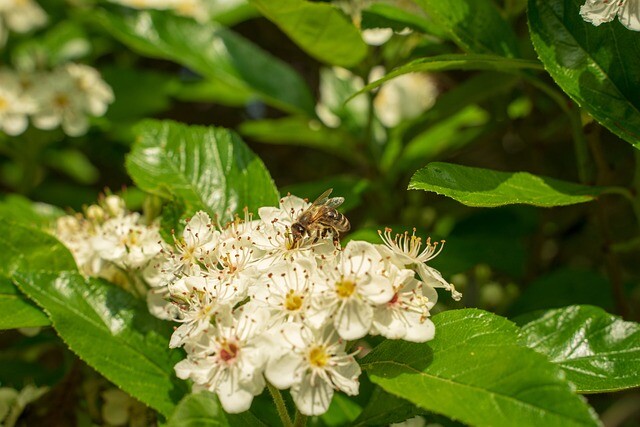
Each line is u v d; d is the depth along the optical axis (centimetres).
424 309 29
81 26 56
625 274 49
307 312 29
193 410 29
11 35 56
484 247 40
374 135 46
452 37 35
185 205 34
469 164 58
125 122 52
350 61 40
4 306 33
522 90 46
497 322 30
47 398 36
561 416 27
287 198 33
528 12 32
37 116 47
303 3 37
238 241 32
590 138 36
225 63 45
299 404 28
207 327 30
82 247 36
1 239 34
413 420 37
